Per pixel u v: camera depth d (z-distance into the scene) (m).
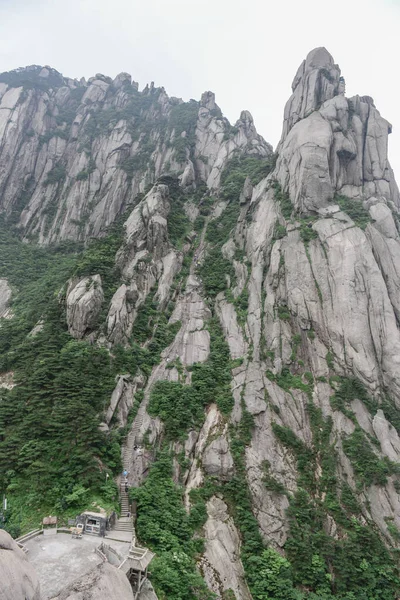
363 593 31.25
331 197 61.03
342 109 68.88
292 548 33.00
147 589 24.58
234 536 33.97
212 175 92.56
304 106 72.81
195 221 76.00
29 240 90.06
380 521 35.78
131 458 36.38
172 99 132.62
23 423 35.25
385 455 39.88
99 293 50.19
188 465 38.06
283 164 67.38
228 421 42.06
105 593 18.39
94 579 18.91
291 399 44.12
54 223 92.81
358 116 70.56
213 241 71.12
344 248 53.28
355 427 41.84
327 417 42.78
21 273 75.06
